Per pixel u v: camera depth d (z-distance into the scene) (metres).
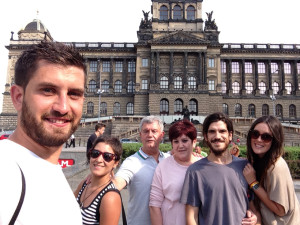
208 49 77.69
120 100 80.50
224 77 82.62
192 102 75.19
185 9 81.38
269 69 81.06
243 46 82.62
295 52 80.56
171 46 75.81
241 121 61.94
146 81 77.00
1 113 76.19
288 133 55.41
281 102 80.00
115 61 83.06
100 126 13.95
